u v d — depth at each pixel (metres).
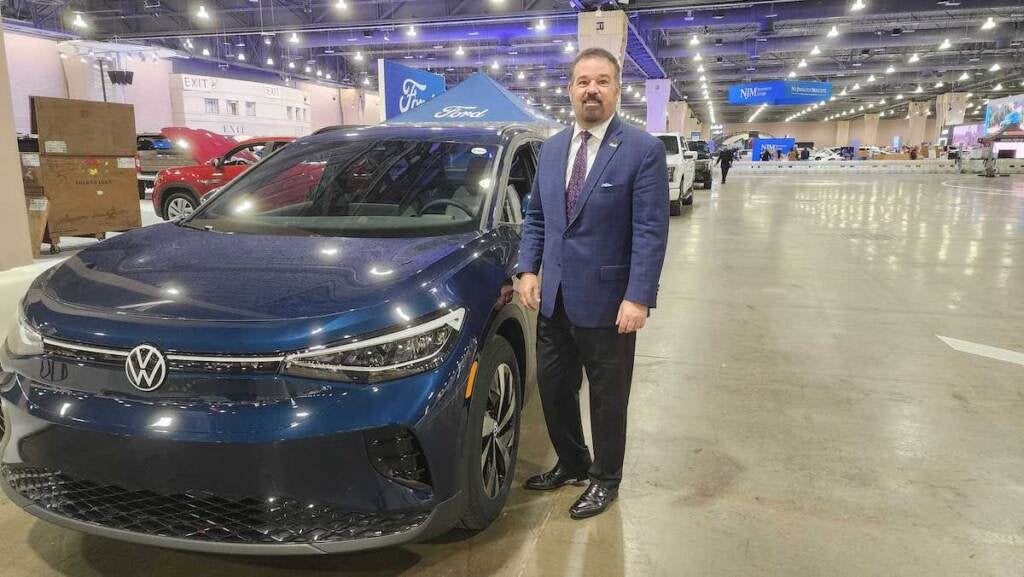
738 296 6.11
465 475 1.98
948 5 20.09
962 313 5.48
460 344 1.95
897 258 8.16
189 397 1.72
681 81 43.78
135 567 2.12
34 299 2.05
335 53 32.88
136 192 8.98
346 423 1.71
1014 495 2.61
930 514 2.47
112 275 2.10
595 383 2.35
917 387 3.80
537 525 2.40
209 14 22.75
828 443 3.08
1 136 6.60
